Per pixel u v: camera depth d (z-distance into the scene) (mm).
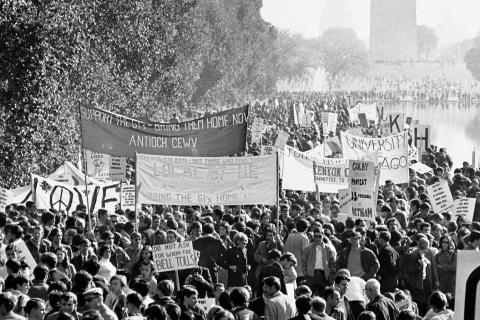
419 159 60469
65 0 48875
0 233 25688
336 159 37500
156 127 30359
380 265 27922
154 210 37500
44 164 48000
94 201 34219
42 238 27812
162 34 81312
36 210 33594
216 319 19000
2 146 44719
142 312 21203
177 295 21156
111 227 30516
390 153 42969
